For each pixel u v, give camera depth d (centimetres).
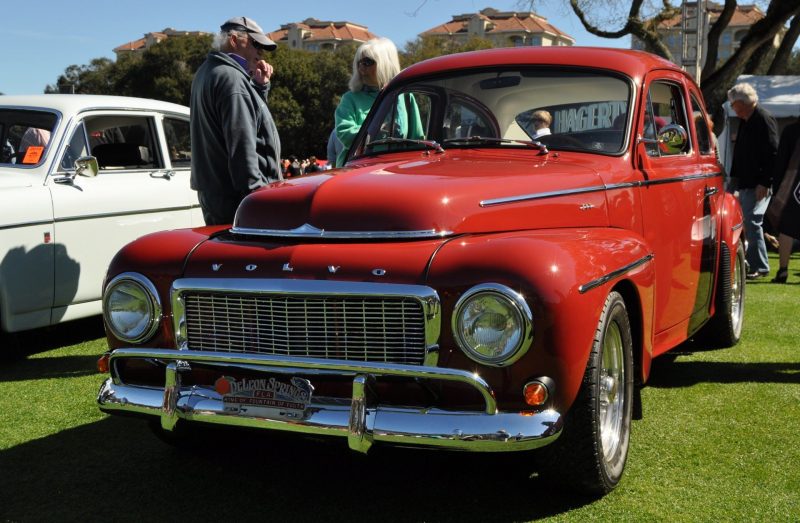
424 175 327
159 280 309
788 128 683
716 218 493
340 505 312
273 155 459
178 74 6438
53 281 566
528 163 360
